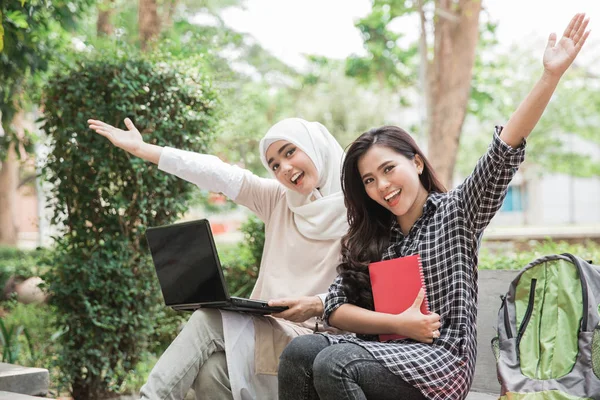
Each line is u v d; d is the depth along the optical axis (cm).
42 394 403
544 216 3152
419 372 247
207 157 356
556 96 2041
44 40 589
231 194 352
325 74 2009
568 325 271
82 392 490
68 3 620
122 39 518
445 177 1036
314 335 270
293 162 328
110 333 480
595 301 269
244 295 644
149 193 490
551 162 2286
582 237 1230
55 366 487
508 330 287
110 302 487
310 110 1836
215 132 520
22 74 580
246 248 692
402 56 1814
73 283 476
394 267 269
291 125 334
